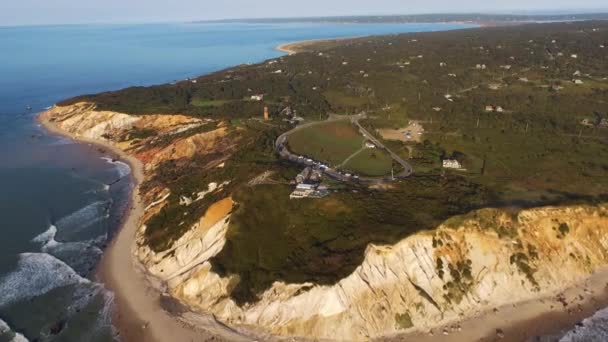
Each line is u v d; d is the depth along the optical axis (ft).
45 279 260.42
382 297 223.51
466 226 246.47
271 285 226.17
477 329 217.36
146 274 266.98
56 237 307.78
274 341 213.66
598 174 311.47
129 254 287.69
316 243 243.60
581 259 252.42
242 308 224.53
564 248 253.24
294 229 255.91
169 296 246.47
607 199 273.95
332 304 218.79
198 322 225.76
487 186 295.07
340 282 221.46
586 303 231.91
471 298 231.09
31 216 338.34
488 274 237.66
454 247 241.35
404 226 243.81
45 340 215.10
